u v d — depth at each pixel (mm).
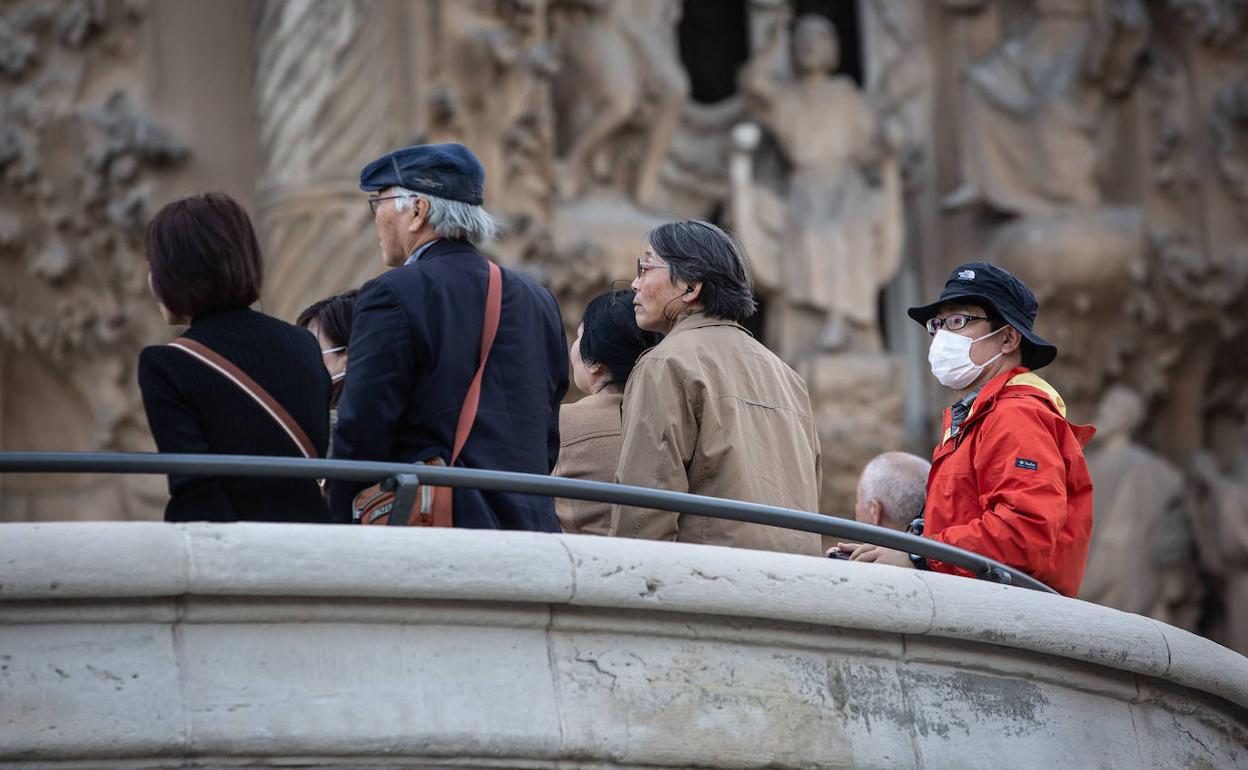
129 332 43094
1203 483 48031
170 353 13781
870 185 46719
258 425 13859
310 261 39625
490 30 41031
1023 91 47844
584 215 43438
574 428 17578
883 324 48594
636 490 13883
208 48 43469
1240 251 47094
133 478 44844
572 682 13398
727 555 13977
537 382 15070
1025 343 16562
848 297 45188
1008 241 46844
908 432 47469
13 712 11984
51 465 12625
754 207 45719
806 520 14508
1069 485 16109
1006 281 16578
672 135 45531
